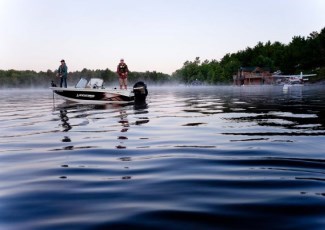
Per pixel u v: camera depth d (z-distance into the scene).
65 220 2.64
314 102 16.02
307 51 106.62
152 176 3.88
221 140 6.08
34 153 5.27
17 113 12.66
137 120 9.51
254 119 9.18
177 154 5.03
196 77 154.62
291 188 3.31
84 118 10.24
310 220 2.54
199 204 2.94
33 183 3.66
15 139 6.64
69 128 8.08
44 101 22.41
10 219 2.68
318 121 8.45
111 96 17.94
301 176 3.73
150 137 6.59
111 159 4.78
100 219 2.65
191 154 5.01
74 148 5.61
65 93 18.52
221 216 2.66
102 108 14.23
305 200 2.95
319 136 6.20
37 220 2.65
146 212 2.77
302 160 4.45
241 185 3.45
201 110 12.65
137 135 6.85
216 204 2.92
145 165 4.40
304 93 28.95
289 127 7.45
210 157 4.78
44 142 6.23
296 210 2.73
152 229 2.46
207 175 3.87
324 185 3.38
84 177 3.87
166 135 6.80
